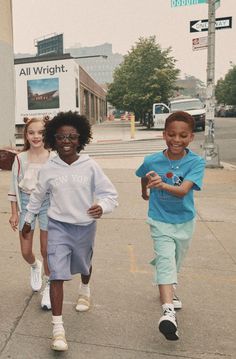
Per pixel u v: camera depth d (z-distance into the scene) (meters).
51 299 2.90
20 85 30.00
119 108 46.22
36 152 3.59
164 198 3.15
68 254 3.00
